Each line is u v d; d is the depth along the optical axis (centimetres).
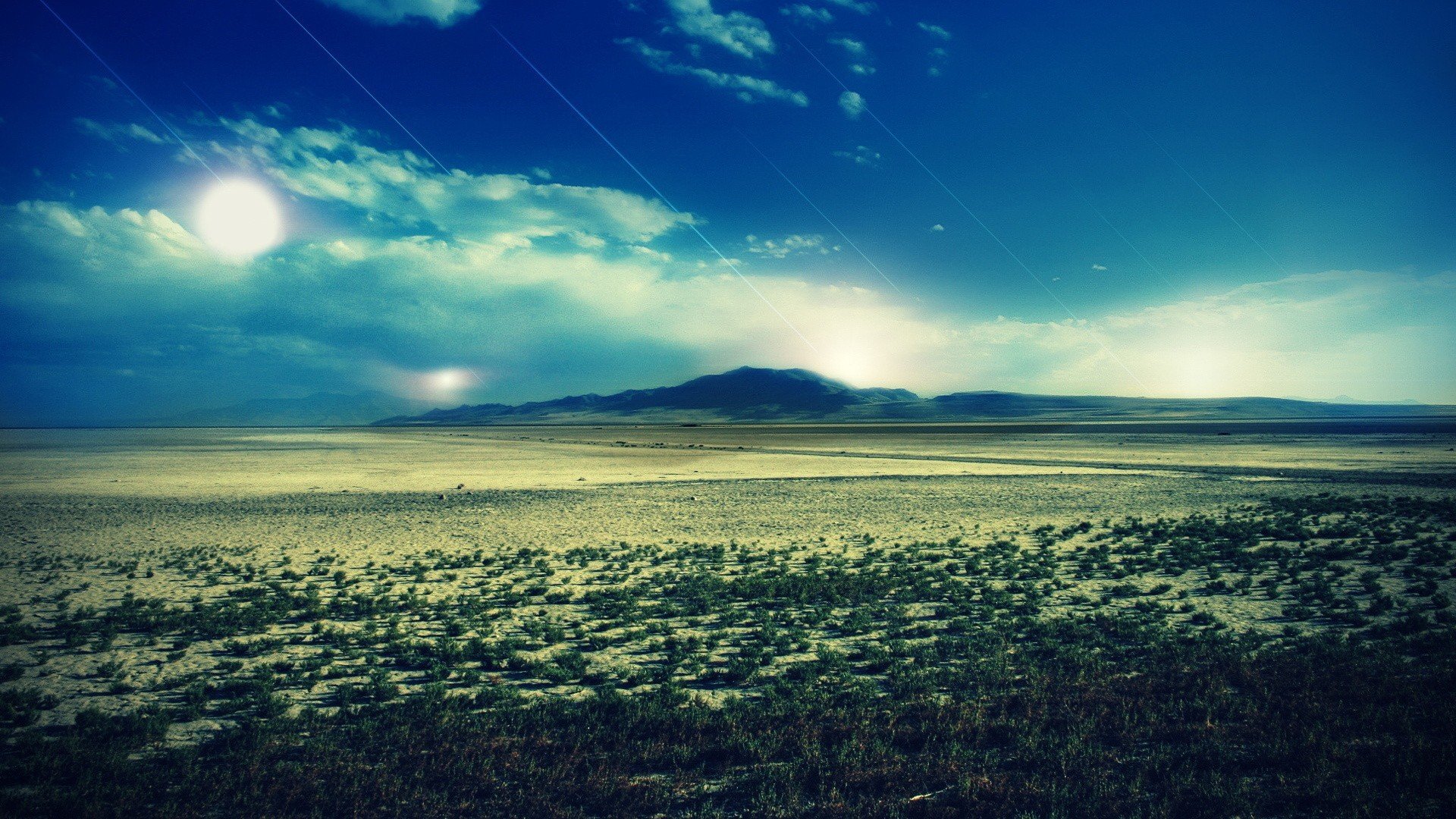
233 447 11194
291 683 1148
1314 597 1675
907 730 910
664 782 793
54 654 1316
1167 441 10369
